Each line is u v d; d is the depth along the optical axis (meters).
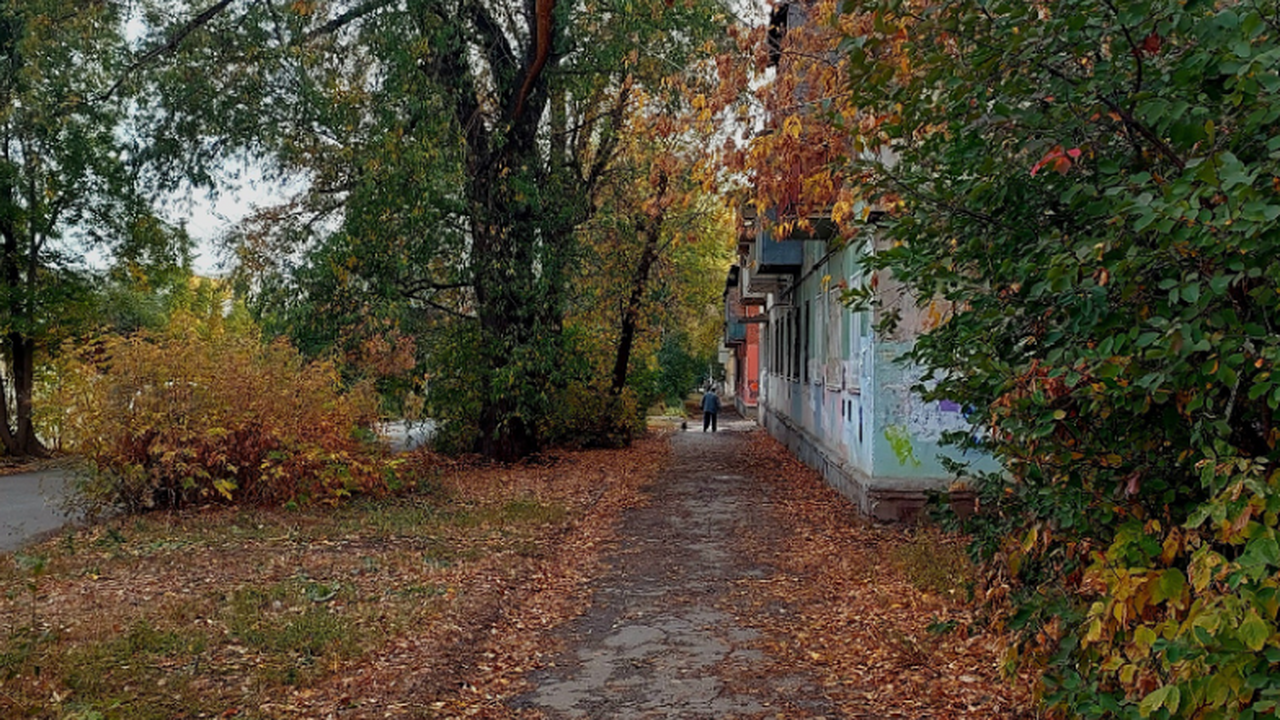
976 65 3.80
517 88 16.94
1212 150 2.98
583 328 22.69
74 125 21.98
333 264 15.26
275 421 13.03
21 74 18.73
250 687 5.60
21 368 25.20
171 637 6.51
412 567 9.09
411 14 14.57
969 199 4.22
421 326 17.92
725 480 16.69
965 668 5.91
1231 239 2.85
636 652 6.49
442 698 5.58
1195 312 3.02
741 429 35.16
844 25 5.68
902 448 11.16
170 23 15.66
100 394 12.34
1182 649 2.85
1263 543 2.71
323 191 16.86
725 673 6.00
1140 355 3.22
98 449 12.16
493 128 16.75
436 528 11.24
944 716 5.15
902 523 11.04
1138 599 3.22
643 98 14.45
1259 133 3.17
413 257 15.73
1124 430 3.72
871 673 5.89
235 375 13.04
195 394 12.80
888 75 4.33
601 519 12.36
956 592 7.44
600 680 5.93
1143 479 3.69
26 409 25.06
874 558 9.20
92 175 23.23
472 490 14.81
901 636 6.48
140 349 12.71
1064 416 3.67
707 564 9.37
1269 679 2.69
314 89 15.00
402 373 17.70
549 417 21.34
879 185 4.64
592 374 22.86
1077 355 3.58
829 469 15.52
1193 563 2.95
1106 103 3.53
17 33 19.97
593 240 19.20
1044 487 3.93
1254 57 2.81
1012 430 3.89
